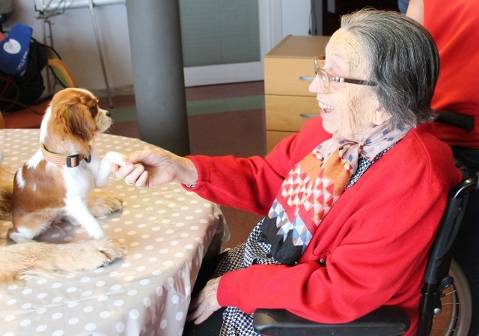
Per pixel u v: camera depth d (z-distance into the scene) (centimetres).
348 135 118
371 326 110
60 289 108
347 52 110
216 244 145
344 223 115
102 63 449
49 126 114
